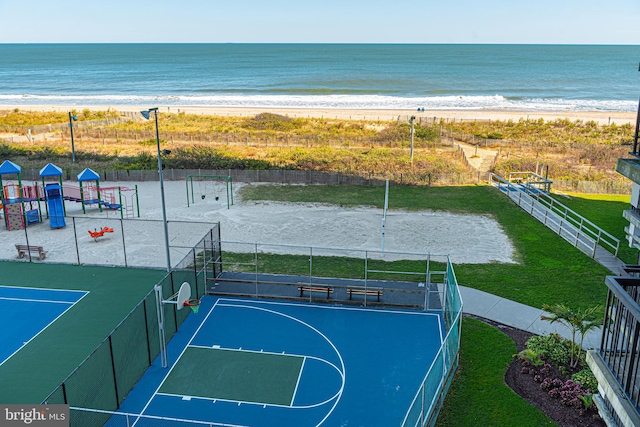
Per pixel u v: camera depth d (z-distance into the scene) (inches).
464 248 1162.0
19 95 4822.8
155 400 661.3
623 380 449.7
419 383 703.7
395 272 1002.7
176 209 1432.1
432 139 2400.3
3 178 1726.1
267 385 695.1
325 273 1034.1
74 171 1748.3
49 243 1194.6
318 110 3595.0
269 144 2329.0
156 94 4813.0
